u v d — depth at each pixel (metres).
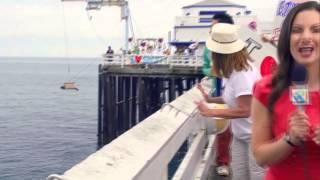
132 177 2.64
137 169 2.77
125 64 35.91
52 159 40.19
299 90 2.55
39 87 132.38
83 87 135.12
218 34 4.56
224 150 6.70
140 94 35.38
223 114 4.50
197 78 35.19
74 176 2.38
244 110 4.49
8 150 43.66
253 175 4.75
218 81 7.40
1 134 52.75
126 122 36.50
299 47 2.63
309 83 2.66
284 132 2.64
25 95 104.94
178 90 38.06
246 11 40.94
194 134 5.84
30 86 136.75
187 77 35.38
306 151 2.57
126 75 35.81
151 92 37.50
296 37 2.64
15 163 38.62
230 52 4.47
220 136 6.71
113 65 36.00
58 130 55.66
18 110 75.94
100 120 36.25
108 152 2.88
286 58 2.68
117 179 2.55
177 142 4.25
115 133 35.81
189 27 41.44
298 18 2.64
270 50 5.87
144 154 3.07
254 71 4.57
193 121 5.51
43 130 55.56
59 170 36.50
